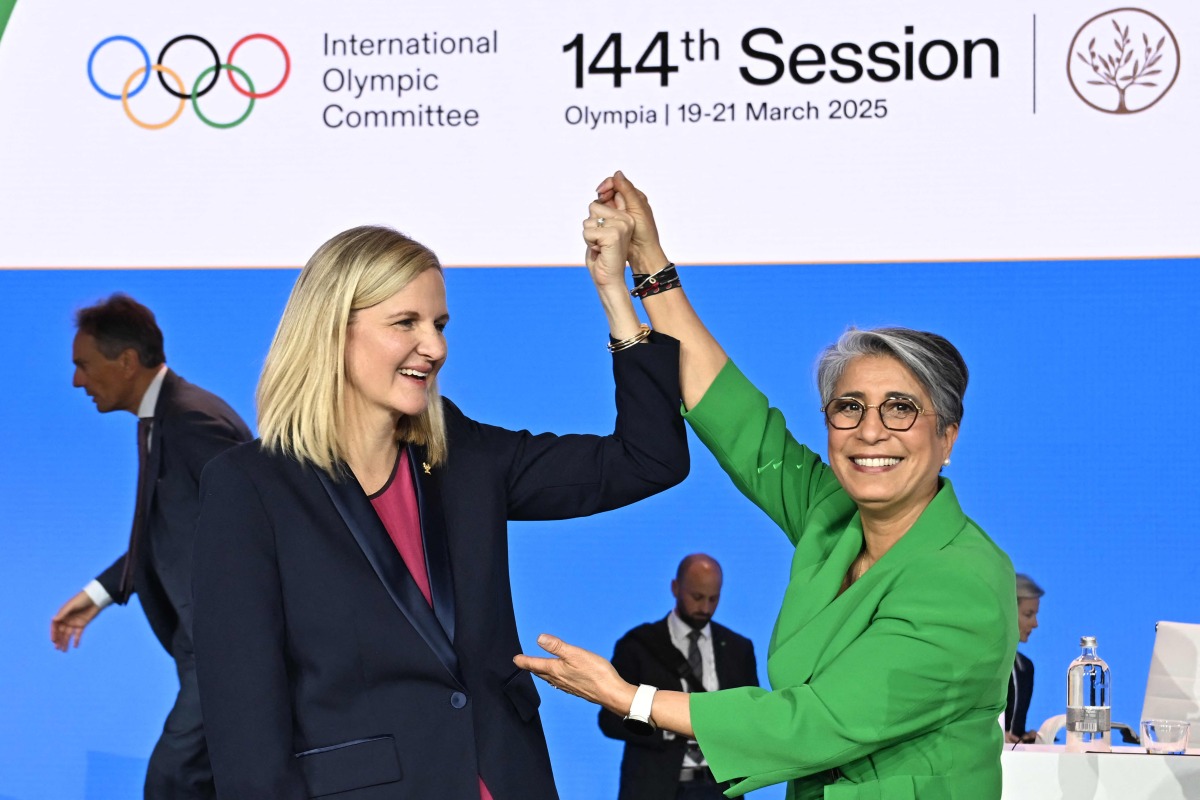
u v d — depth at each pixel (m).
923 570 2.36
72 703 5.89
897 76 5.56
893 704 2.28
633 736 5.45
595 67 5.70
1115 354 5.48
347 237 2.29
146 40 5.89
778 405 5.64
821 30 5.59
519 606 5.76
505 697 2.35
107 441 5.92
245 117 5.84
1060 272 5.50
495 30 5.73
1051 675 5.47
